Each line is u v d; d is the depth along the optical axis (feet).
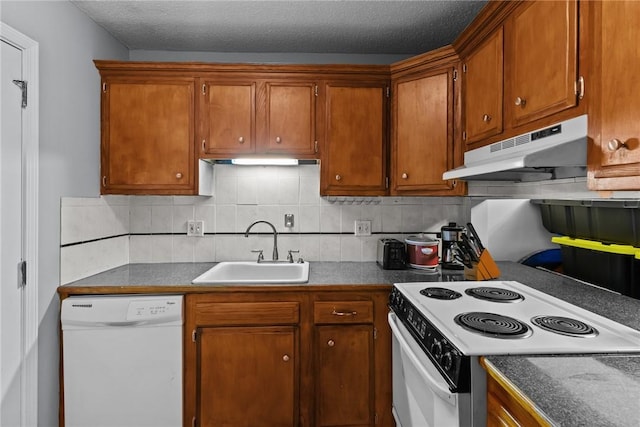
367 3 6.35
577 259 5.96
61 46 5.98
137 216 8.14
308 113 7.28
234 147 7.22
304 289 6.18
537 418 2.37
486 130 5.77
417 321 4.39
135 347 5.93
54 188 5.82
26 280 5.24
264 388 6.21
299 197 8.32
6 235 4.92
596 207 5.35
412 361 4.12
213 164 8.09
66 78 6.11
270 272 7.91
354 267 7.68
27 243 5.24
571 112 3.90
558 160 3.79
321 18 6.85
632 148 3.07
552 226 6.57
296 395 6.24
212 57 8.34
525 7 4.72
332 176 7.30
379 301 6.28
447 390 3.33
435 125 6.91
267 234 8.30
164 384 5.98
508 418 2.88
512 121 5.07
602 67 3.43
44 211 5.60
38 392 5.48
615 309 4.48
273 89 7.25
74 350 5.85
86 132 6.66
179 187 7.20
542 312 4.35
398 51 8.29
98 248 7.01
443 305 4.63
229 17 6.81
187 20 6.93
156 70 7.13
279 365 6.22
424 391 4.19
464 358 3.21
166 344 5.98
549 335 3.59
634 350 3.25
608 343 3.39
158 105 7.15
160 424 6.00
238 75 7.22
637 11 3.02
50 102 5.73
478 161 5.98
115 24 7.06
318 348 6.24
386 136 7.37
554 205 6.36
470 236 6.47
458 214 8.43
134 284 6.16
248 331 6.18
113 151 7.13
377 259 8.20
